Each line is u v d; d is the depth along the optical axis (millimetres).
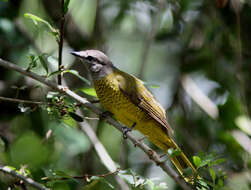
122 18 13805
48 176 8188
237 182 10867
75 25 13656
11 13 11914
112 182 11344
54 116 8461
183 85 13609
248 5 13531
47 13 13102
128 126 10398
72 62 13398
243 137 11430
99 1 13367
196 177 7320
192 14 14016
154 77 14883
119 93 9930
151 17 13734
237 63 13133
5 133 11469
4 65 8023
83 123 11500
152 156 7820
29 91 11562
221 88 13648
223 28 13516
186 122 13359
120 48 14984
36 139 8555
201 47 13812
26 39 12016
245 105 11812
